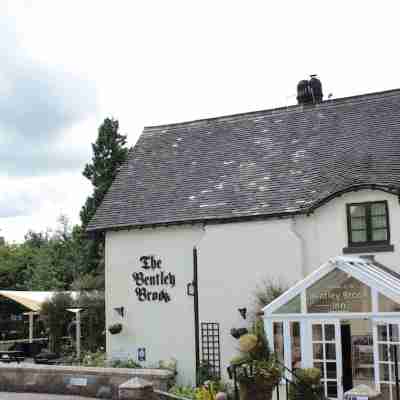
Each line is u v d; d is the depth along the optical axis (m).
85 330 34.72
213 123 26.38
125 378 16.72
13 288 54.59
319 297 17.02
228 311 21.50
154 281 23.09
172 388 18.75
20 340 36.56
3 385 18.08
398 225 19.27
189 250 22.56
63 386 17.33
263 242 21.14
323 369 16.73
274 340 17.42
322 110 24.31
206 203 22.69
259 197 21.83
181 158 25.42
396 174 19.77
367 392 13.08
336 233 20.16
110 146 41.66
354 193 20.00
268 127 24.83
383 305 16.30
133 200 24.45
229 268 21.62
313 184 21.27
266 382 13.72
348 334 17.48
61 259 52.00
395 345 15.29
